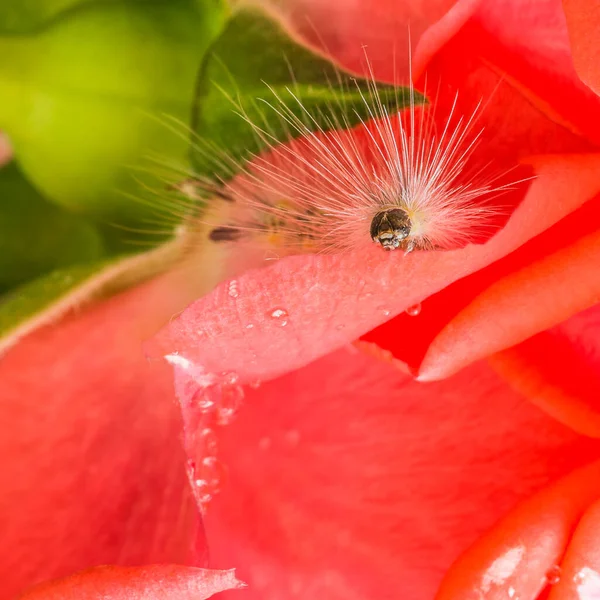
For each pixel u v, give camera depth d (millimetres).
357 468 199
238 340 183
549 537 189
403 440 199
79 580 182
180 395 184
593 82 181
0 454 191
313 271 181
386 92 188
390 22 196
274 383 200
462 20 185
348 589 199
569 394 193
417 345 190
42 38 190
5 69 190
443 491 198
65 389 192
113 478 192
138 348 193
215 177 194
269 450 200
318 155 192
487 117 191
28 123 191
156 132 193
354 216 187
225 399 189
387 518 199
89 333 192
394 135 189
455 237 186
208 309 182
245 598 198
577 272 186
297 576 198
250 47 191
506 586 189
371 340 190
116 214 195
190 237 194
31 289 191
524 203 183
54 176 193
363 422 200
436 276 183
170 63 192
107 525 191
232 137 193
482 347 187
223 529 199
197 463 187
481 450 198
